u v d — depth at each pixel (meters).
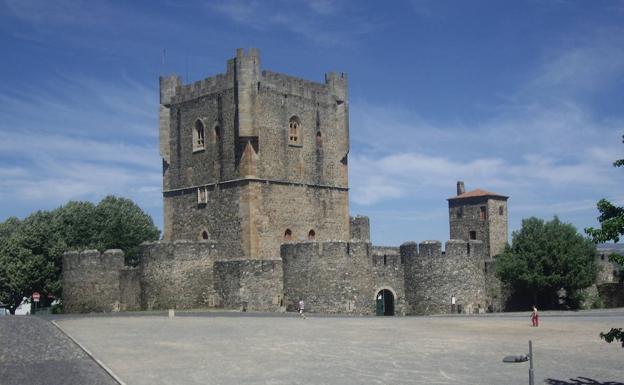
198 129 89.69
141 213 116.25
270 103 86.06
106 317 68.25
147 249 79.62
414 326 62.59
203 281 80.31
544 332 58.41
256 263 79.00
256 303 78.62
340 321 66.88
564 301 96.81
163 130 92.25
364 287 80.06
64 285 83.62
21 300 107.50
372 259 84.31
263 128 85.25
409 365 42.88
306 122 89.50
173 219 91.06
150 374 39.62
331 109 92.19
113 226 107.50
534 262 92.62
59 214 111.00
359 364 43.09
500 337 55.12
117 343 49.75
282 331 57.56
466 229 133.75
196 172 89.25
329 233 90.88
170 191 91.38
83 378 38.34
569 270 92.69
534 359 45.09
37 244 101.94
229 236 85.44
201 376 39.31
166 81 92.38
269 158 85.69
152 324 61.34
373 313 82.31
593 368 42.34
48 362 42.47
